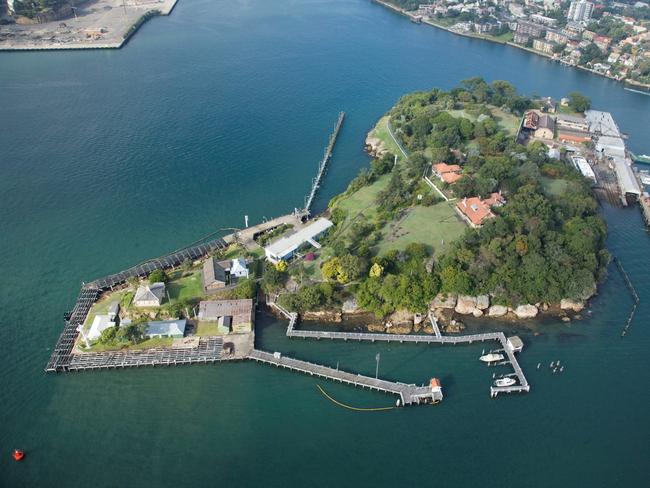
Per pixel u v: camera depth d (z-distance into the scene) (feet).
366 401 563.48
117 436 522.47
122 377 586.04
